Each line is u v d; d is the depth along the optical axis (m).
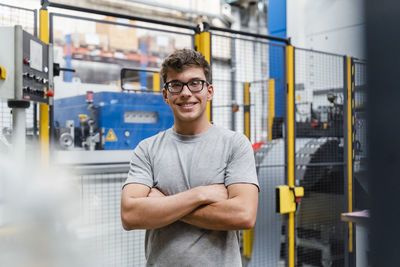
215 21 5.14
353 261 3.21
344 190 3.28
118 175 2.33
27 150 2.10
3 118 2.20
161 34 4.64
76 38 4.14
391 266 0.41
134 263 2.36
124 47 4.41
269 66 4.06
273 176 3.03
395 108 0.40
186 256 1.16
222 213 1.11
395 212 0.40
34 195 1.94
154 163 1.26
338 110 3.31
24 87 1.75
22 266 1.86
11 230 1.82
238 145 1.22
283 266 3.01
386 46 0.40
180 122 1.24
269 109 3.39
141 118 2.45
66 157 2.15
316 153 3.19
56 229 2.01
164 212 1.12
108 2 4.29
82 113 2.45
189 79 1.20
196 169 1.21
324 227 3.25
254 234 3.06
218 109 3.44
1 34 1.72
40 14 2.10
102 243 2.21
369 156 0.42
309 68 3.63
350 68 3.24
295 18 3.82
